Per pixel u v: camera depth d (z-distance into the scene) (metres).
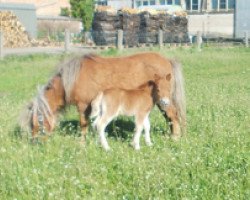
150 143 11.10
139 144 10.95
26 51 34.97
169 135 11.76
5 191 8.38
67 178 8.77
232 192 8.01
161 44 37.88
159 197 7.82
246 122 12.69
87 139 11.24
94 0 64.62
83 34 45.56
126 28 40.50
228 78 23.14
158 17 41.88
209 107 14.84
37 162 9.74
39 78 23.52
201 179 8.63
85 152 10.18
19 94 19.09
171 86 11.66
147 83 11.09
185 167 9.22
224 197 7.90
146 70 11.73
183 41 44.06
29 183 8.48
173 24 43.12
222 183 8.37
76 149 10.49
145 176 8.62
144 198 7.91
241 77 23.53
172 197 7.95
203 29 56.47
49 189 8.38
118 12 40.91
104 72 11.56
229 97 16.77
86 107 11.55
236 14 53.16
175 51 34.19
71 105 11.75
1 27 42.88
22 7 50.12
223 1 56.94
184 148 10.44
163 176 8.67
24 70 25.97
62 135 11.69
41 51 34.72
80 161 9.59
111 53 31.62
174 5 55.84
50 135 11.32
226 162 9.53
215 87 19.61
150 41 41.34
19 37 43.00
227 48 37.62
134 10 41.28
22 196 8.15
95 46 38.31
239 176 8.71
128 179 8.83
